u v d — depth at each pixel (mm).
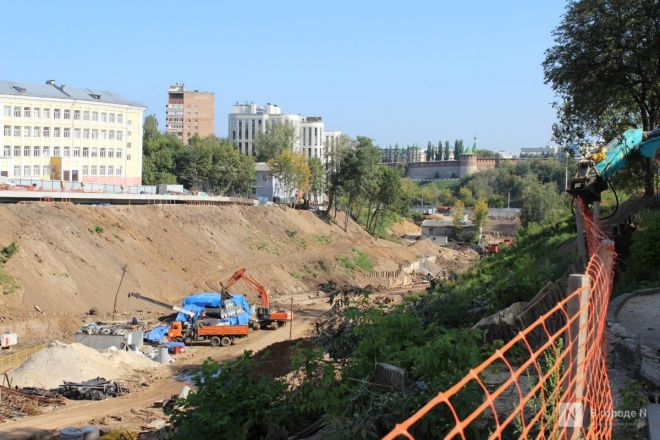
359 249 82250
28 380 29438
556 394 5688
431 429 7426
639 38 32062
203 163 108875
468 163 189750
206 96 193625
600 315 7203
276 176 110875
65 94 89812
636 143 17000
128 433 21375
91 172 92125
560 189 129125
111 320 43062
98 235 53062
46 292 42188
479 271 32125
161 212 63812
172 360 36469
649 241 18734
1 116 81312
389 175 101375
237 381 10305
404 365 9727
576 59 33656
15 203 53062
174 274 54844
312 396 9625
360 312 11539
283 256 71062
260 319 46031
